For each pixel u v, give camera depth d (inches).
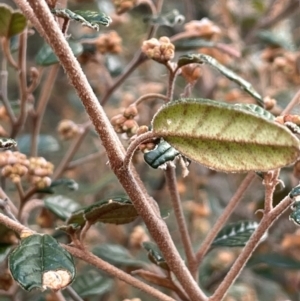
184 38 17.0
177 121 8.4
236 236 13.4
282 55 20.3
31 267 8.8
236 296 21.4
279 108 17.8
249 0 27.0
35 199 15.7
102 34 16.7
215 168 8.2
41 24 8.6
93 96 8.9
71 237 10.4
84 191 19.7
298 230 19.0
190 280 10.0
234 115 7.8
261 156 7.8
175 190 11.8
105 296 21.0
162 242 9.7
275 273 20.2
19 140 20.0
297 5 23.4
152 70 26.9
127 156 9.0
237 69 21.2
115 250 16.4
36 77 14.9
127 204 10.4
